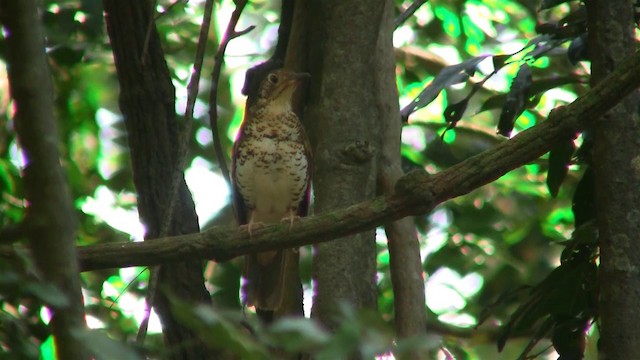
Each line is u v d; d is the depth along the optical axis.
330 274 9.28
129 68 10.71
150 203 10.74
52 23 12.59
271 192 12.36
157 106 10.79
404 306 9.94
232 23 10.83
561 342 10.16
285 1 12.20
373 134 9.73
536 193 17.09
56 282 5.03
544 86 12.01
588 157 10.73
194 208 10.90
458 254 16.53
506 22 19.22
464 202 17.31
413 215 8.20
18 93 5.11
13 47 5.12
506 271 16.59
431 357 5.09
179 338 10.17
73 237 5.15
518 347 16.31
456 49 19.00
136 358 4.59
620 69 7.66
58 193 5.12
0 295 5.60
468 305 16.67
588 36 8.64
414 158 16.28
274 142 12.10
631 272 8.16
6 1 5.12
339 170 9.48
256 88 12.37
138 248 8.32
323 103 9.71
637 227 8.24
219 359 9.97
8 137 13.23
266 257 11.17
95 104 16.19
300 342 4.64
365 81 9.79
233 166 12.40
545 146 7.88
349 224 8.20
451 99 18.52
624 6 8.47
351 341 4.63
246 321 4.81
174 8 16.94
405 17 11.91
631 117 8.35
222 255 8.41
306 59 11.44
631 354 8.08
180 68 17.67
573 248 9.92
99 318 9.71
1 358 5.97
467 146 17.05
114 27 10.69
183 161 8.99
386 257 16.66
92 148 16.03
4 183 10.91
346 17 9.84
